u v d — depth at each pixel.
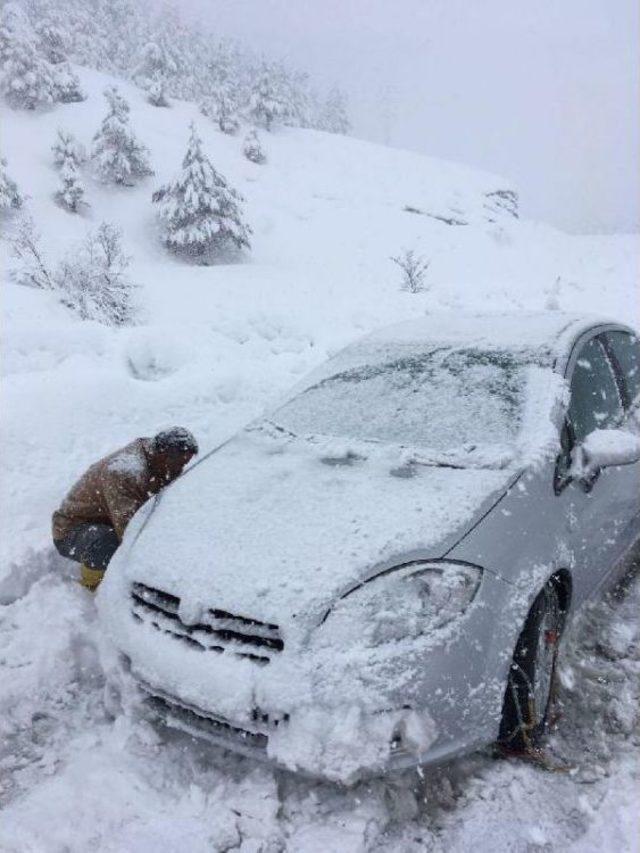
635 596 3.60
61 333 7.58
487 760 2.54
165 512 2.95
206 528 2.73
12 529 4.04
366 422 3.40
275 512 2.75
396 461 3.01
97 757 2.61
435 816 2.31
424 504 2.62
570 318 3.90
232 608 2.31
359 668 2.15
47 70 42.50
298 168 45.91
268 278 22.58
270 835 2.25
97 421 5.22
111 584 2.69
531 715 2.47
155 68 57.38
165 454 3.49
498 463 2.82
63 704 2.94
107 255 14.16
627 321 11.12
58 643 3.22
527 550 2.56
